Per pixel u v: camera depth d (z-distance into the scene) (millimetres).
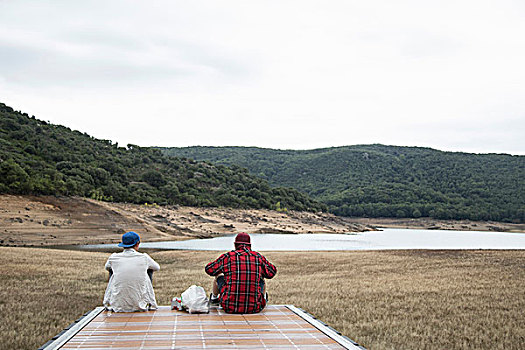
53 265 24250
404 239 102250
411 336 9195
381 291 15906
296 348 5148
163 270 25078
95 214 84312
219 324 6207
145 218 94438
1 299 12836
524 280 19125
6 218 70875
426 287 17000
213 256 35125
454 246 77188
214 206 127812
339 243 82188
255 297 6941
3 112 131875
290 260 31297
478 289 16391
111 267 7242
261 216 130000
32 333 8820
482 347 8445
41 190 85312
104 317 6625
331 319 10906
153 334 5648
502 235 136250
